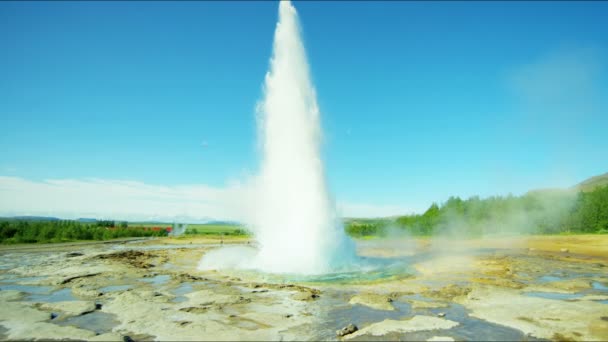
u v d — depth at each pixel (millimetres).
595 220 56656
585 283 18359
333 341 10133
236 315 12648
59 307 13781
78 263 28344
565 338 10281
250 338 10367
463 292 16188
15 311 13336
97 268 24703
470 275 21266
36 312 13195
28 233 62375
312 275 20391
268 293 16125
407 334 10617
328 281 18922
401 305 14102
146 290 16859
